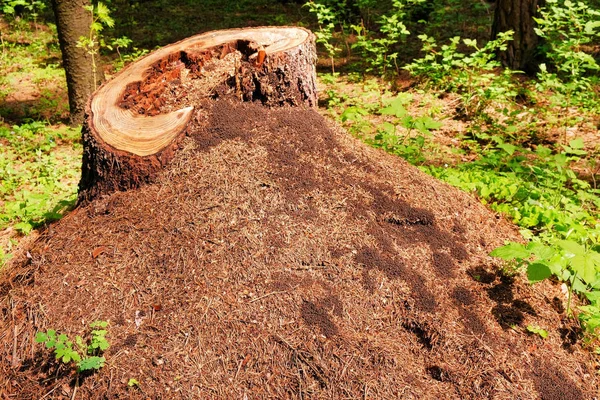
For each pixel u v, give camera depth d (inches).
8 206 189.8
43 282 116.3
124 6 550.6
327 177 132.3
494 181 188.9
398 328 110.3
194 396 96.3
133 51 425.1
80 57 279.6
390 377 101.0
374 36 416.5
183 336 103.5
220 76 150.6
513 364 107.0
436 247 127.1
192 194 125.0
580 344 117.9
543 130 260.4
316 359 101.1
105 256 118.5
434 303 113.7
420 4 409.7
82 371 100.7
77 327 107.0
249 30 167.0
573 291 130.3
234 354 101.6
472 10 432.8
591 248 144.8
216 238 117.0
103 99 148.1
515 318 117.2
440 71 312.2
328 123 146.3
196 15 518.6
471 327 111.8
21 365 106.0
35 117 303.9
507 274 126.5
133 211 125.9
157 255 116.3
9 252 167.8
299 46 143.9
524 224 162.6
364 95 294.4
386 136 217.8
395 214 129.6
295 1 533.3
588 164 227.5
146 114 145.2
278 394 97.4
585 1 366.9
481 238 136.5
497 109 263.9
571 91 272.5
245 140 133.7
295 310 107.3
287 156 132.6
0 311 114.6
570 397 104.7
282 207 123.2
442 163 225.6
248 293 109.2
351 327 107.3
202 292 109.1
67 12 270.7
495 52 327.6
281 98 143.6
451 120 279.4
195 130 135.3
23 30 467.8
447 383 103.5
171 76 152.3
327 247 118.4
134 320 106.9
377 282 114.7
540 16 317.1
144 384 97.6
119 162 129.7
